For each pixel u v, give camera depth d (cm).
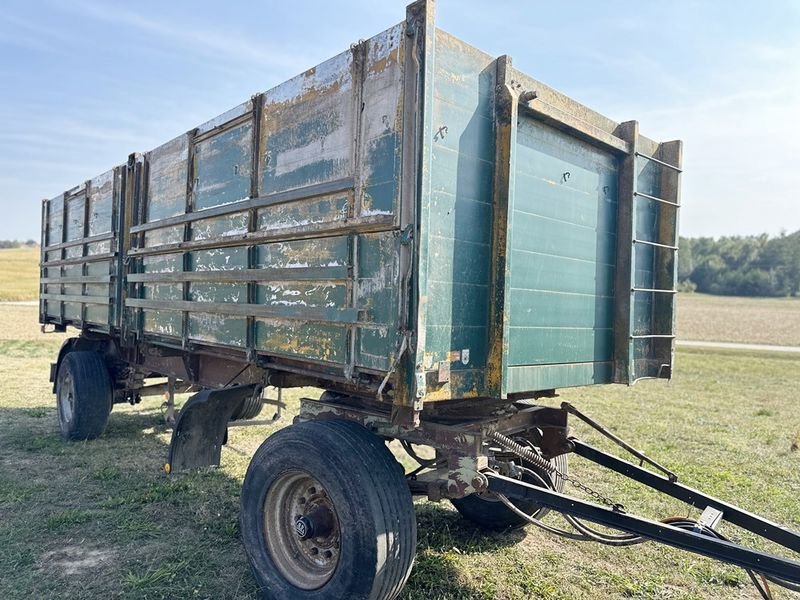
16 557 352
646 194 386
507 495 279
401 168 248
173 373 518
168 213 461
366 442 283
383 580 260
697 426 799
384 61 261
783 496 504
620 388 1190
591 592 335
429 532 409
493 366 275
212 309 378
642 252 390
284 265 319
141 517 420
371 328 261
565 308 330
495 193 280
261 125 350
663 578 357
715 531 267
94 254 602
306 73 312
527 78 301
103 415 623
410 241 242
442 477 307
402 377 246
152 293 479
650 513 459
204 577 333
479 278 275
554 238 321
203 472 526
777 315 4519
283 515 309
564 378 329
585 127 330
